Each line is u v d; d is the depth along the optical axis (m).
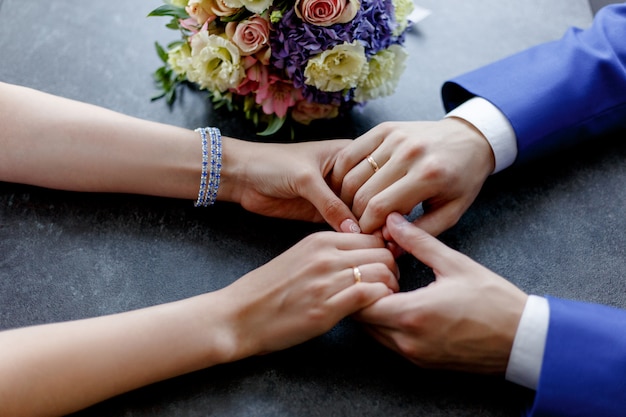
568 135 0.76
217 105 0.81
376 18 0.73
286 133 0.81
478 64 0.87
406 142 0.70
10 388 0.59
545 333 0.62
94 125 0.73
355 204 0.70
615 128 0.78
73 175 0.73
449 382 0.66
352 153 0.72
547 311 0.62
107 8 0.90
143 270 0.71
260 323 0.65
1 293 0.69
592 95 0.75
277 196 0.73
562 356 0.61
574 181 0.78
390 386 0.66
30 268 0.71
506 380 0.66
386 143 0.70
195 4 0.71
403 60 0.77
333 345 0.68
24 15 0.89
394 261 0.68
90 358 0.61
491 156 0.73
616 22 0.76
